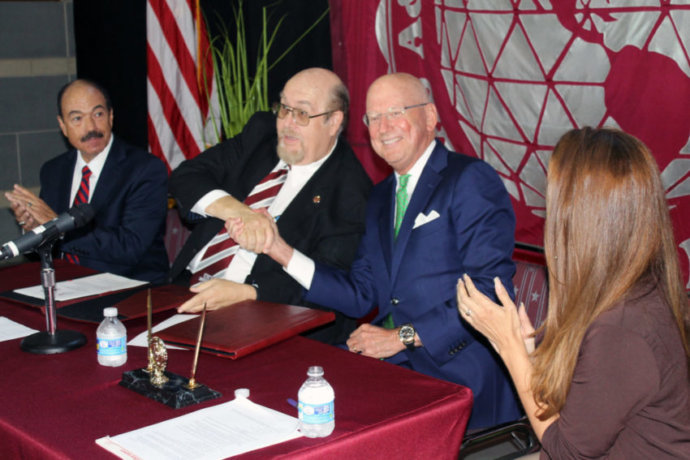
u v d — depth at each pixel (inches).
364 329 104.0
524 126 139.9
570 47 130.3
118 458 59.2
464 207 101.7
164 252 148.6
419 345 101.7
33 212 134.3
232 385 74.7
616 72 124.9
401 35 161.2
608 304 58.7
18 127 197.0
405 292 105.3
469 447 86.0
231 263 120.7
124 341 80.7
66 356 83.4
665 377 56.8
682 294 59.7
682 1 115.5
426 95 106.7
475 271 99.9
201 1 177.9
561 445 60.5
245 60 170.9
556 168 62.2
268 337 84.0
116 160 143.9
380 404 69.4
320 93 116.6
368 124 107.5
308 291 108.0
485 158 148.3
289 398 71.1
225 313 93.2
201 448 60.2
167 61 178.2
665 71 119.0
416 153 106.2
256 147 129.6
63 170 147.6
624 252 58.9
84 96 139.5
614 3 123.3
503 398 102.2
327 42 176.2
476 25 144.5
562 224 61.5
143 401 70.8
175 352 84.3
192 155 182.5
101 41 190.5
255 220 108.9
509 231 101.9
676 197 120.2
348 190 117.8
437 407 68.9
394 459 66.1
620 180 59.1
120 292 104.8
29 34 194.7
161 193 143.6
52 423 66.2
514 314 68.1
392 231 108.7
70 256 141.6
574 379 59.5
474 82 147.3
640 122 123.0
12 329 92.6
